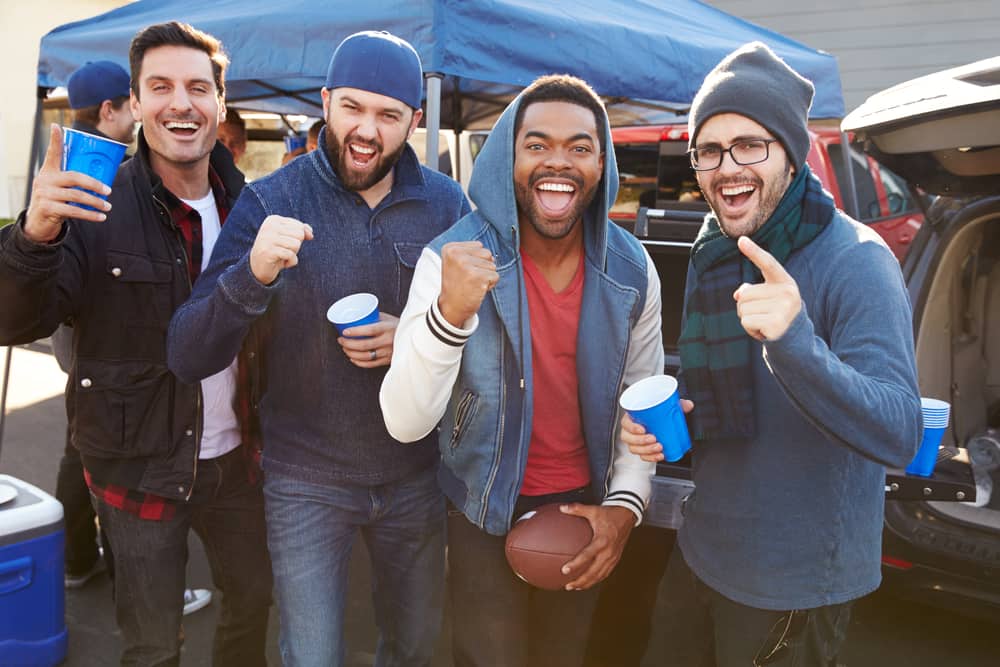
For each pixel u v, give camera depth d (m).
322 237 1.86
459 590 1.83
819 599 1.46
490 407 1.68
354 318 1.74
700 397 1.56
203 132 2.00
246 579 2.18
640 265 1.77
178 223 2.02
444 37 2.99
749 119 1.44
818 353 1.23
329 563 1.90
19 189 12.84
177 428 1.96
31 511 2.49
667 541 2.14
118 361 1.95
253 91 5.21
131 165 2.01
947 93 2.20
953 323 3.13
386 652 2.13
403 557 2.02
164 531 1.99
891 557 2.62
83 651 2.73
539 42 3.26
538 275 1.73
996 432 3.24
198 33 2.01
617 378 1.75
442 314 1.49
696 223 2.88
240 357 2.05
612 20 3.71
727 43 4.27
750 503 1.50
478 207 1.70
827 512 1.45
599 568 1.71
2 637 2.45
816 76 4.63
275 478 1.91
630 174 5.76
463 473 1.75
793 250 1.47
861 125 2.44
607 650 2.15
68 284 1.84
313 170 1.89
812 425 1.42
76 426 1.98
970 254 3.06
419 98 1.88
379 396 1.80
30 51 12.64
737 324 1.51
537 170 1.61
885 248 1.44
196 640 2.84
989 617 2.53
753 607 1.51
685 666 1.86
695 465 1.63
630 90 3.66
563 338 1.74
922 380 2.94
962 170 2.51
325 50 3.23
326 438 1.87
